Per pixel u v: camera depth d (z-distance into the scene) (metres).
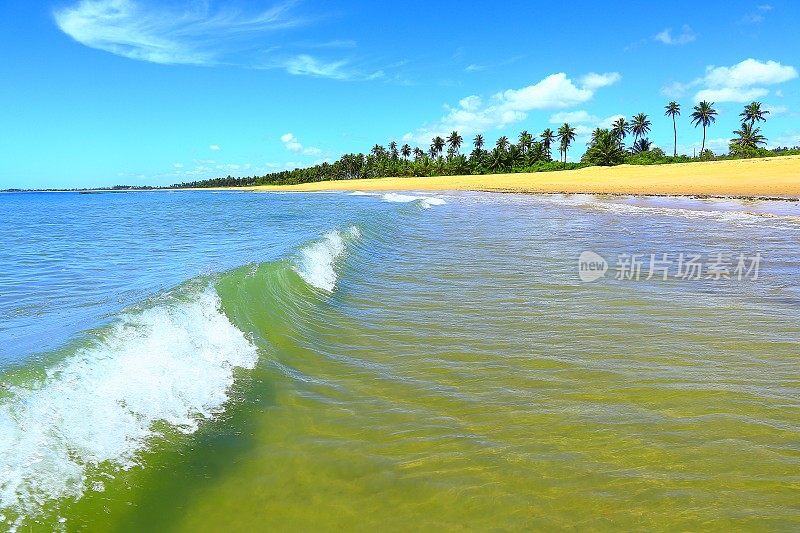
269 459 4.14
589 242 16.44
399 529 3.35
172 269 11.53
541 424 4.74
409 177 122.06
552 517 3.46
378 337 7.37
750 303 8.84
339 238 14.93
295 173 176.88
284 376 5.86
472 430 4.64
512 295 9.69
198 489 3.71
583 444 4.38
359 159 154.50
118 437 4.01
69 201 77.06
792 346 6.68
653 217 24.08
